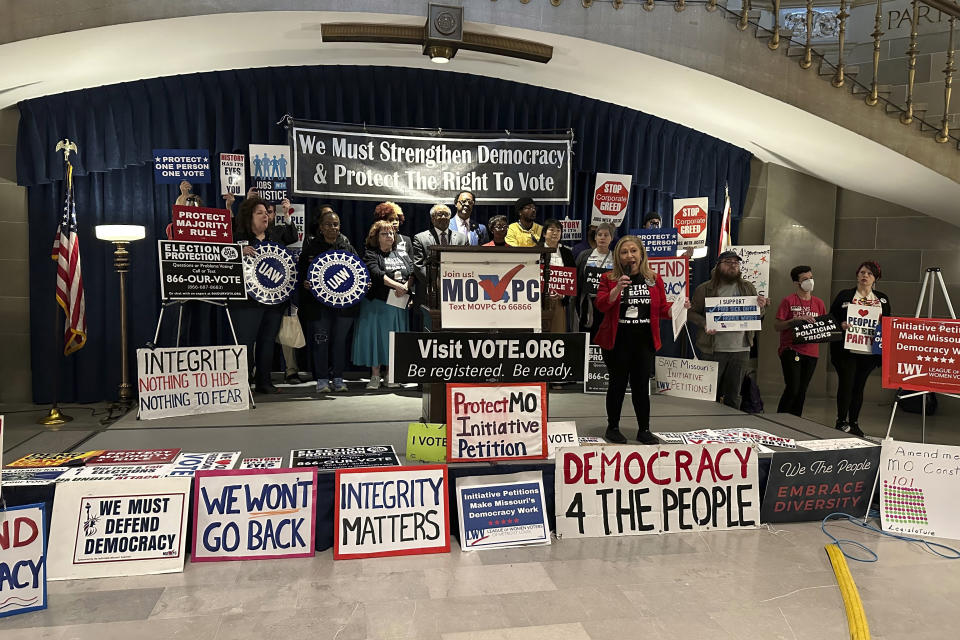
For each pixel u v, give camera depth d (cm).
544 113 642
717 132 656
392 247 545
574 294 529
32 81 496
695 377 487
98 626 237
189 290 468
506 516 320
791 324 502
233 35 490
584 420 447
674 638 236
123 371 522
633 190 669
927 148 518
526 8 480
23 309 561
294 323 549
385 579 278
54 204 550
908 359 362
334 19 472
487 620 245
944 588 281
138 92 557
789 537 336
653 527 336
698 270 680
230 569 286
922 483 351
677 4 492
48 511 282
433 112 618
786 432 418
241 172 548
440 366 331
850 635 241
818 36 679
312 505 304
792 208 691
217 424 418
